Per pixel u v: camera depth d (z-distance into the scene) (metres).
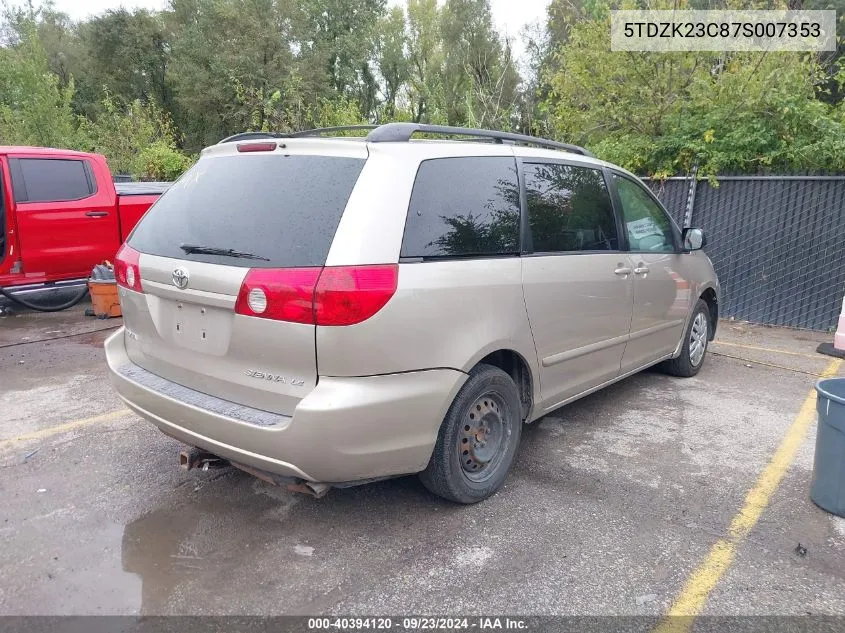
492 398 3.36
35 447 4.02
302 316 2.57
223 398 2.89
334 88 35.59
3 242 7.24
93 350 6.36
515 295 3.32
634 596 2.66
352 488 3.54
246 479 3.64
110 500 3.38
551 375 3.73
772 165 8.12
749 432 4.46
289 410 2.68
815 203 7.72
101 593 2.62
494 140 3.77
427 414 2.89
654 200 4.99
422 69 37.22
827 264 7.72
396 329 2.72
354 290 2.58
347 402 2.59
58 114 17.95
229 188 3.08
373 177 2.80
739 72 8.72
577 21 10.58
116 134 19.00
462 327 3.00
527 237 3.51
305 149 2.98
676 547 3.01
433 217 2.99
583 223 4.02
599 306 4.04
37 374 5.57
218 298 2.77
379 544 3.00
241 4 32.72
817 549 3.02
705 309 5.79
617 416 4.75
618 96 9.83
